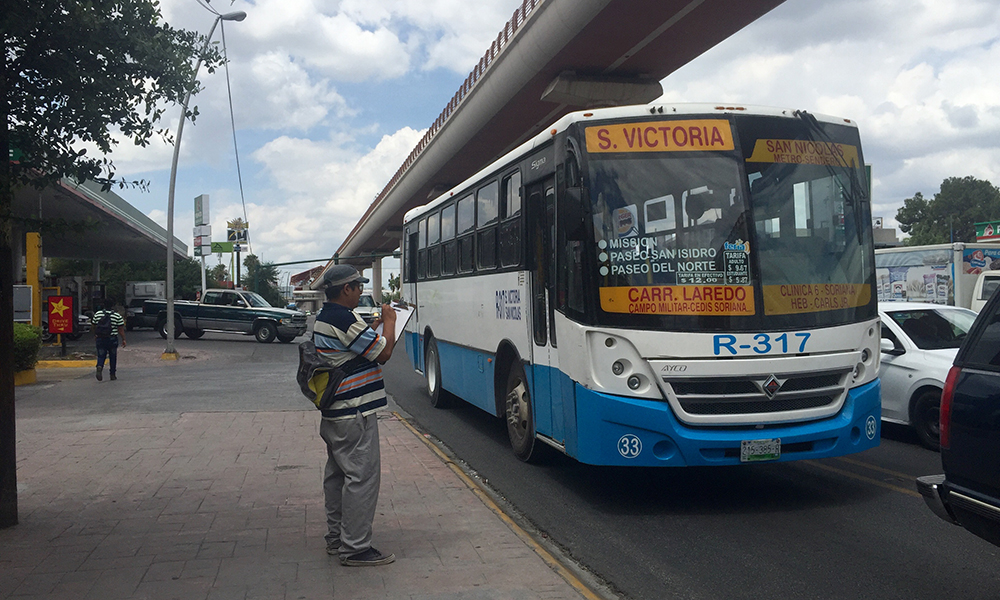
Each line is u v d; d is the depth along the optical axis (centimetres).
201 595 430
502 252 887
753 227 636
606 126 662
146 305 3216
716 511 645
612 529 598
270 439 945
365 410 479
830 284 645
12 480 571
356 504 474
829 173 677
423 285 1362
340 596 428
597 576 494
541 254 755
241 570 471
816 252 650
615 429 616
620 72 3003
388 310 497
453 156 4125
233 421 1094
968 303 1933
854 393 641
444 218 1197
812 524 602
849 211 679
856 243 671
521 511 652
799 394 616
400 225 6731
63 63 532
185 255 6525
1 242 560
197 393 1477
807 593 462
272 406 1283
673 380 608
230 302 3141
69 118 552
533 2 2819
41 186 572
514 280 838
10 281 573
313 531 556
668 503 673
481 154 4088
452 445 957
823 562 515
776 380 609
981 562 511
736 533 583
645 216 638
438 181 4741
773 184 654
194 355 2456
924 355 883
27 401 1354
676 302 619
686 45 2711
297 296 10288
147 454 848
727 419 606
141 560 491
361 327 476
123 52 567
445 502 634
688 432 604
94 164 574
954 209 9081
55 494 668
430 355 1316
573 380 654
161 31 588
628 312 621
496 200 912
